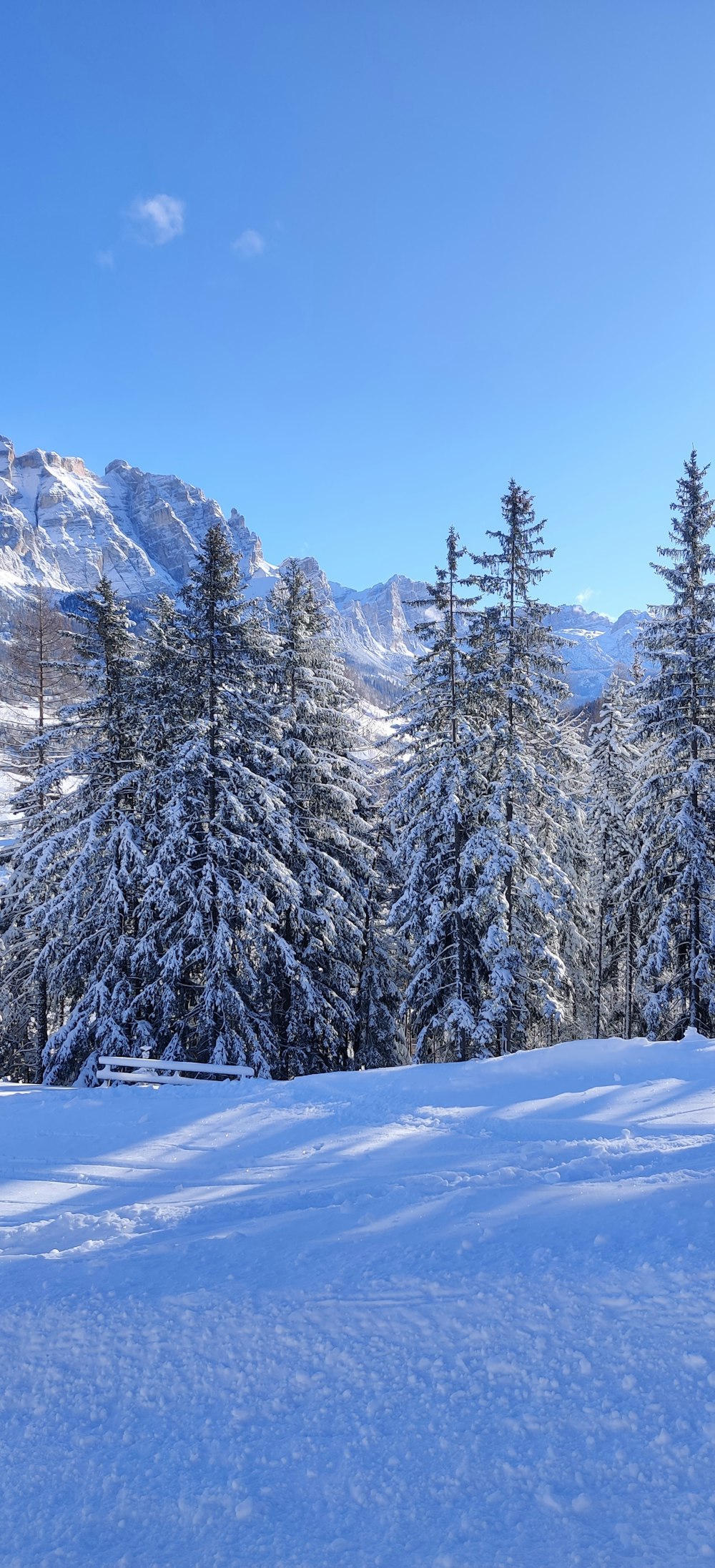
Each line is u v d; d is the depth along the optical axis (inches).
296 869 853.8
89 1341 178.7
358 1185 274.5
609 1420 139.6
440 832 786.2
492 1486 128.9
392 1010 1030.4
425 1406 148.6
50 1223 269.6
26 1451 148.8
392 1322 173.6
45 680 981.2
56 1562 123.7
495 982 724.0
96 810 797.2
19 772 949.8
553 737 821.9
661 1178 243.4
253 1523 127.1
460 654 782.5
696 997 776.9
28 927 799.1
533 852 753.0
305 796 863.7
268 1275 200.4
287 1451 141.6
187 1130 410.6
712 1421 136.0
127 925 774.5
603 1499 123.3
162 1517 130.8
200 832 768.3
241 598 783.7
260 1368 164.1
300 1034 839.7
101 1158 364.8
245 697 785.6
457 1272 191.2
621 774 1093.1
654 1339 158.1
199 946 739.4
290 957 764.6
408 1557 117.2
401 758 858.8
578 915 906.1
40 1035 920.9
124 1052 721.6
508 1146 327.9
